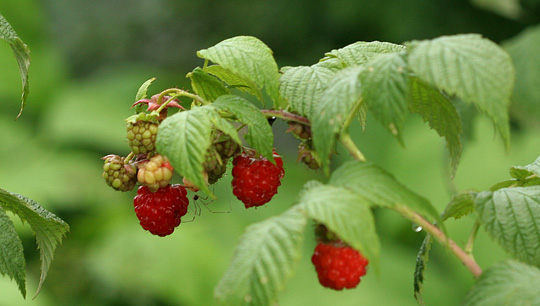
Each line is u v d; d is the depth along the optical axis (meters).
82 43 2.70
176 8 2.61
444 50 0.57
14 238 0.64
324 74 0.62
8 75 1.68
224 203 1.55
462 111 0.93
